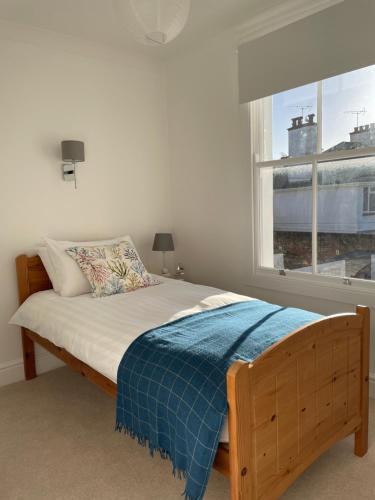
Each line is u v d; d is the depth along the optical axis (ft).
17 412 7.99
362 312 6.04
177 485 5.77
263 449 4.44
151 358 5.25
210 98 10.61
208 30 9.71
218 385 4.38
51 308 8.11
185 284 9.45
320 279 8.76
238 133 9.95
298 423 4.97
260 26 9.04
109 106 10.80
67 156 9.46
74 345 6.67
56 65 9.73
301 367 4.95
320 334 5.17
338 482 5.69
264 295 9.94
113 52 10.63
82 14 8.55
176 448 4.58
